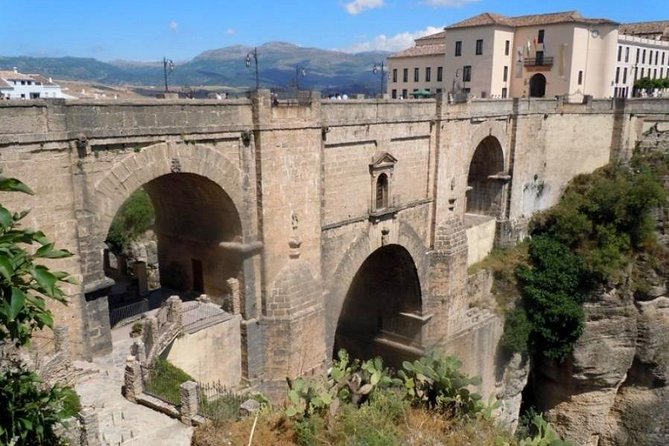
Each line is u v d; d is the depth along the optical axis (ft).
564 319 156.35
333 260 110.52
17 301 26.76
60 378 69.46
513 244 166.50
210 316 93.35
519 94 250.37
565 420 171.63
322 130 100.78
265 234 94.43
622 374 167.32
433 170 130.82
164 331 81.46
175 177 90.12
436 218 134.21
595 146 185.26
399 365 144.87
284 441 60.08
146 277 107.65
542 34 240.73
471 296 150.82
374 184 115.65
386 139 116.47
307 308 101.30
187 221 100.78
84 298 74.49
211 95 117.29
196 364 88.38
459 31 253.24
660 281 166.09
